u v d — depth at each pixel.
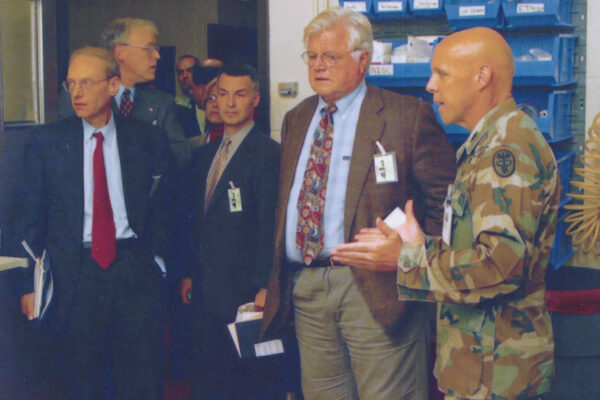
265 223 2.85
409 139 2.27
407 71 2.95
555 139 2.90
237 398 2.98
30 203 2.65
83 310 2.66
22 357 2.85
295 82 3.48
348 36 2.27
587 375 2.76
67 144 2.67
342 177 2.30
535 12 2.79
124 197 2.70
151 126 2.82
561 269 3.11
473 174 1.74
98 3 6.44
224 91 2.90
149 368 2.76
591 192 3.09
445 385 1.82
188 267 3.10
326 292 2.31
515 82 2.87
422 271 1.74
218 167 2.96
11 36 2.89
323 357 2.39
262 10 3.51
